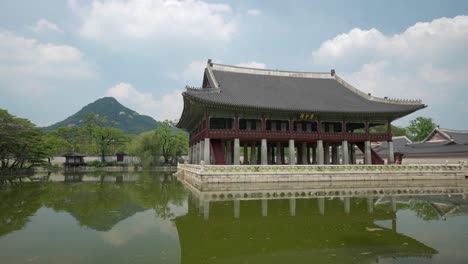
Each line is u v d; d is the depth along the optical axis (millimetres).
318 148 46000
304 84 57312
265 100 45656
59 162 96500
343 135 47125
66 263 11078
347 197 27406
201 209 21578
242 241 13938
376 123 49406
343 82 59562
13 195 29656
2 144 58312
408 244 13352
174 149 92062
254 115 44344
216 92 43844
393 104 50531
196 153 53938
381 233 15211
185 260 11461
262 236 14750
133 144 87188
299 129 49031
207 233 15328
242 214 19812
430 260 11367
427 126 96688
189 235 14930
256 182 35750
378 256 11898
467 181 41031
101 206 23172
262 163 43781
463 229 15883
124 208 22266
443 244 13336
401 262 11203
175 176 58594
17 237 14539
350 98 53188
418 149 66125
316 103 47781
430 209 21516
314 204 23531
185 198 27125
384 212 20422
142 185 39938
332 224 17156
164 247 13000
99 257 11703
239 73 56344
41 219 18594
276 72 58906
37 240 14047
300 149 57250
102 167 88188
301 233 15312
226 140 49562
